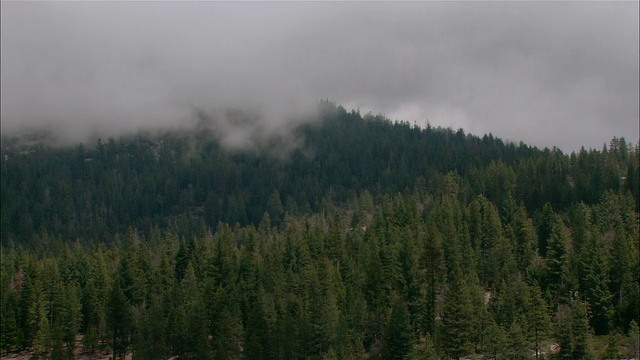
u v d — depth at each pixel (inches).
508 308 3307.1
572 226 4665.4
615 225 4576.8
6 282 4271.7
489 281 4097.0
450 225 4237.2
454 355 3169.3
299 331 3250.5
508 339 3002.0
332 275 3929.6
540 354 3191.4
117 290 3602.4
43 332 3750.0
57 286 4205.2
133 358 3361.2
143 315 3560.5
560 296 3555.6
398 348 3038.9
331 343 3208.7
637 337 2962.6
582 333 3038.9
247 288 3966.5
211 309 3713.1
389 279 3774.6
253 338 3166.8
